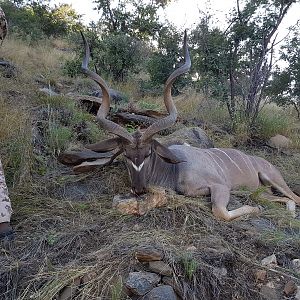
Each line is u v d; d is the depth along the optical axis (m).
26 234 3.33
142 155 3.67
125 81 9.08
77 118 5.45
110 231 3.29
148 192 3.66
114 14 10.30
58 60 10.45
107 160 4.33
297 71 7.36
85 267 2.87
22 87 6.48
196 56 6.93
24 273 2.90
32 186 4.00
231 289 2.84
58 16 15.12
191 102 7.01
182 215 3.47
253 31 6.52
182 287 2.77
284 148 5.86
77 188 4.09
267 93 7.60
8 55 9.07
